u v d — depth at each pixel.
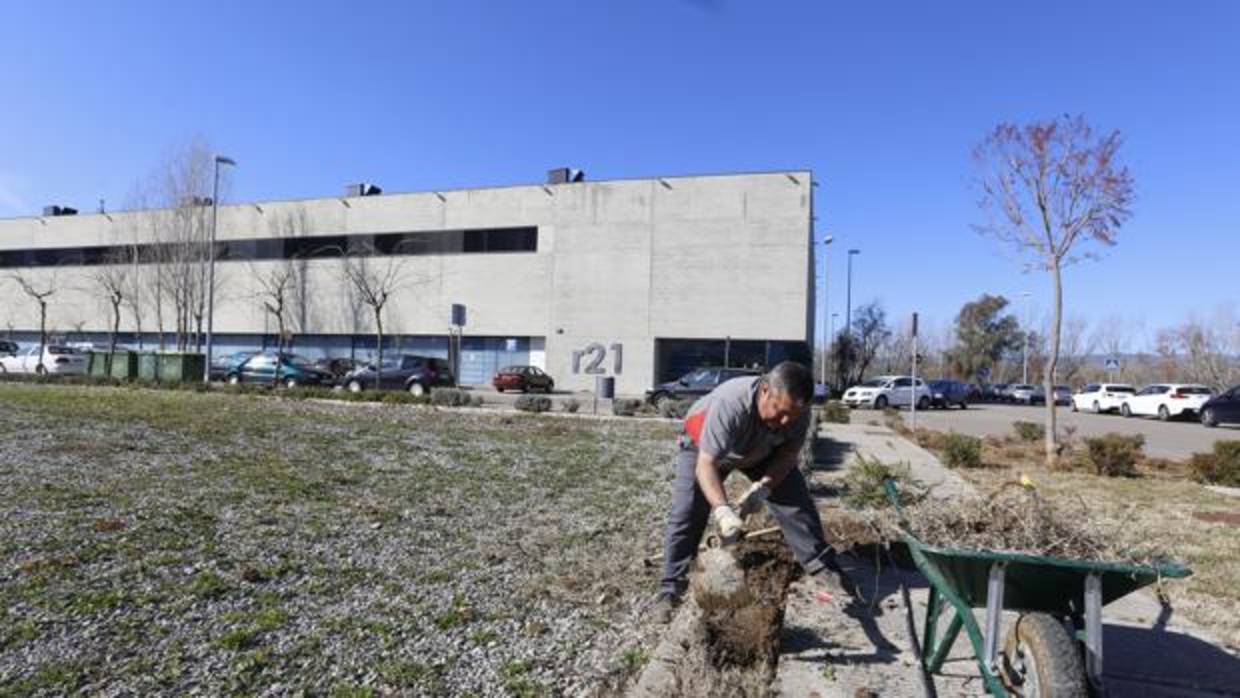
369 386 32.91
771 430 4.25
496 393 36.03
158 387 27.64
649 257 38.91
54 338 52.72
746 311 37.50
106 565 5.16
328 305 45.19
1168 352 62.38
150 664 3.74
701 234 38.22
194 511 6.84
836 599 5.16
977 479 11.82
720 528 3.98
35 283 53.72
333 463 10.27
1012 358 75.44
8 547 5.41
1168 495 10.48
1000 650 3.96
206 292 47.59
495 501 8.23
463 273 42.34
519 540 6.55
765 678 3.79
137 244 50.31
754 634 3.97
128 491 7.56
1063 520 3.78
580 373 39.66
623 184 39.44
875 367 73.81
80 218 52.62
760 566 4.33
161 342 47.47
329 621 4.44
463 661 4.01
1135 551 3.58
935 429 24.77
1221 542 7.45
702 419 4.55
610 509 8.03
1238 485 11.38
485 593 5.10
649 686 3.70
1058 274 14.09
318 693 3.55
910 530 3.80
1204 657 4.44
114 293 48.31
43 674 3.58
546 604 4.95
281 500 7.57
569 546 6.41
